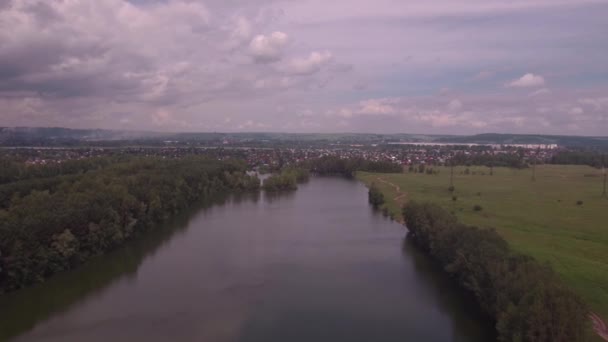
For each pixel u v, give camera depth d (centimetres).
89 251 10450
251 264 10138
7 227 8869
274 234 12788
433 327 7150
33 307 7975
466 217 13500
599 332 6184
